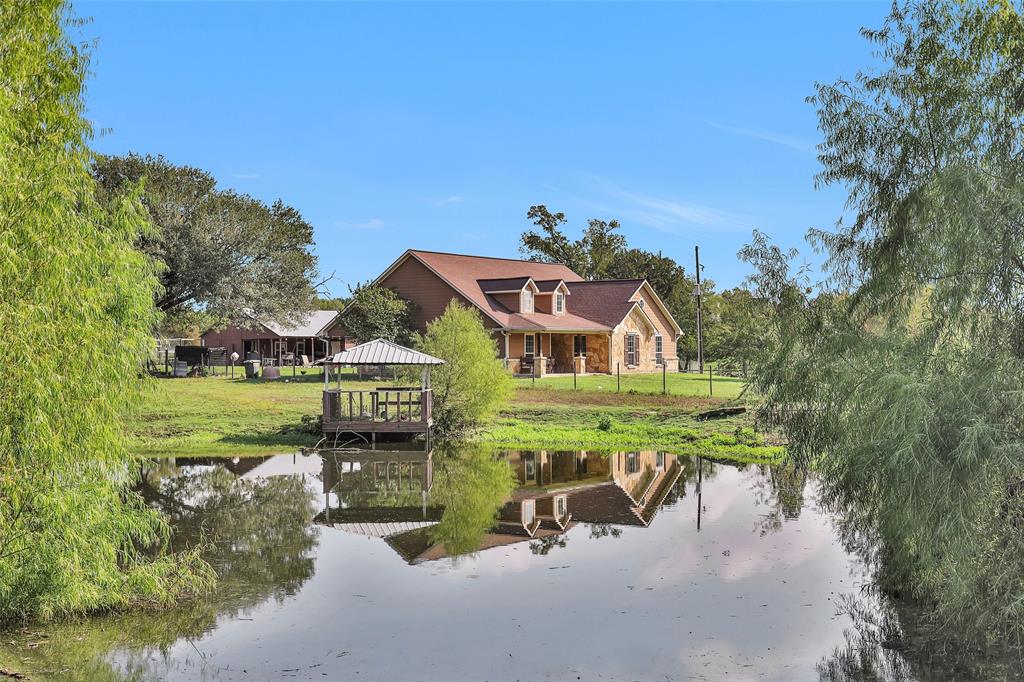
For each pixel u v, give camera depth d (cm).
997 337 722
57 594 808
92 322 847
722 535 1178
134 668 705
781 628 793
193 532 1230
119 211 998
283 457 2078
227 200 4509
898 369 750
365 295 3800
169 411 2612
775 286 997
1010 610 641
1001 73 861
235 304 4475
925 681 666
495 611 850
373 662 715
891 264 861
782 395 959
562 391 3253
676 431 2400
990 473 658
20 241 798
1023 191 699
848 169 966
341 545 1145
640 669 698
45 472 805
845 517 1129
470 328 2561
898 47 964
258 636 782
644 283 4550
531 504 1448
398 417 2316
